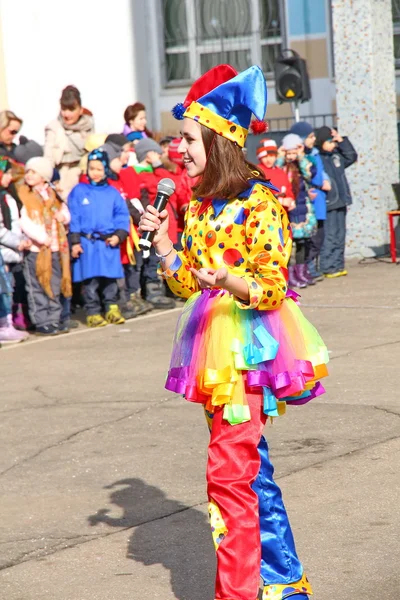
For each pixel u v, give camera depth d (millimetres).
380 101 20969
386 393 9672
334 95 24516
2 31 22578
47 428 9172
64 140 15727
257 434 4656
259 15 25172
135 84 24984
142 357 12148
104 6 24312
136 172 14953
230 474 4590
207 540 6277
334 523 6344
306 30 24562
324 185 17141
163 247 4941
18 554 6207
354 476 7238
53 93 23438
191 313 4848
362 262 20281
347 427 8547
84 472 7816
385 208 21281
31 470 7965
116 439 8672
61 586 5684
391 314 14094
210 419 4941
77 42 23797
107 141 14984
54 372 11586
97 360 12125
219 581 4555
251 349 4617
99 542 6336
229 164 4676
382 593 5309
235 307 4727
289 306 4812
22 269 14023
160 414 9422
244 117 4707
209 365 4668
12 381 11266
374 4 20562
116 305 14680
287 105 24984
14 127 14680
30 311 13945
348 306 14938
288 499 6828
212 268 4727
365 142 20891
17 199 13273
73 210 14148
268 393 4664
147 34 25312
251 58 25375
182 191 15148
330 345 12133
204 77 4836
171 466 7816
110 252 14164
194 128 4699
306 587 4898
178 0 25375
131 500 7094
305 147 16844
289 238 4766
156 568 5875
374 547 5926
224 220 4691
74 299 15906
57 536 6488
